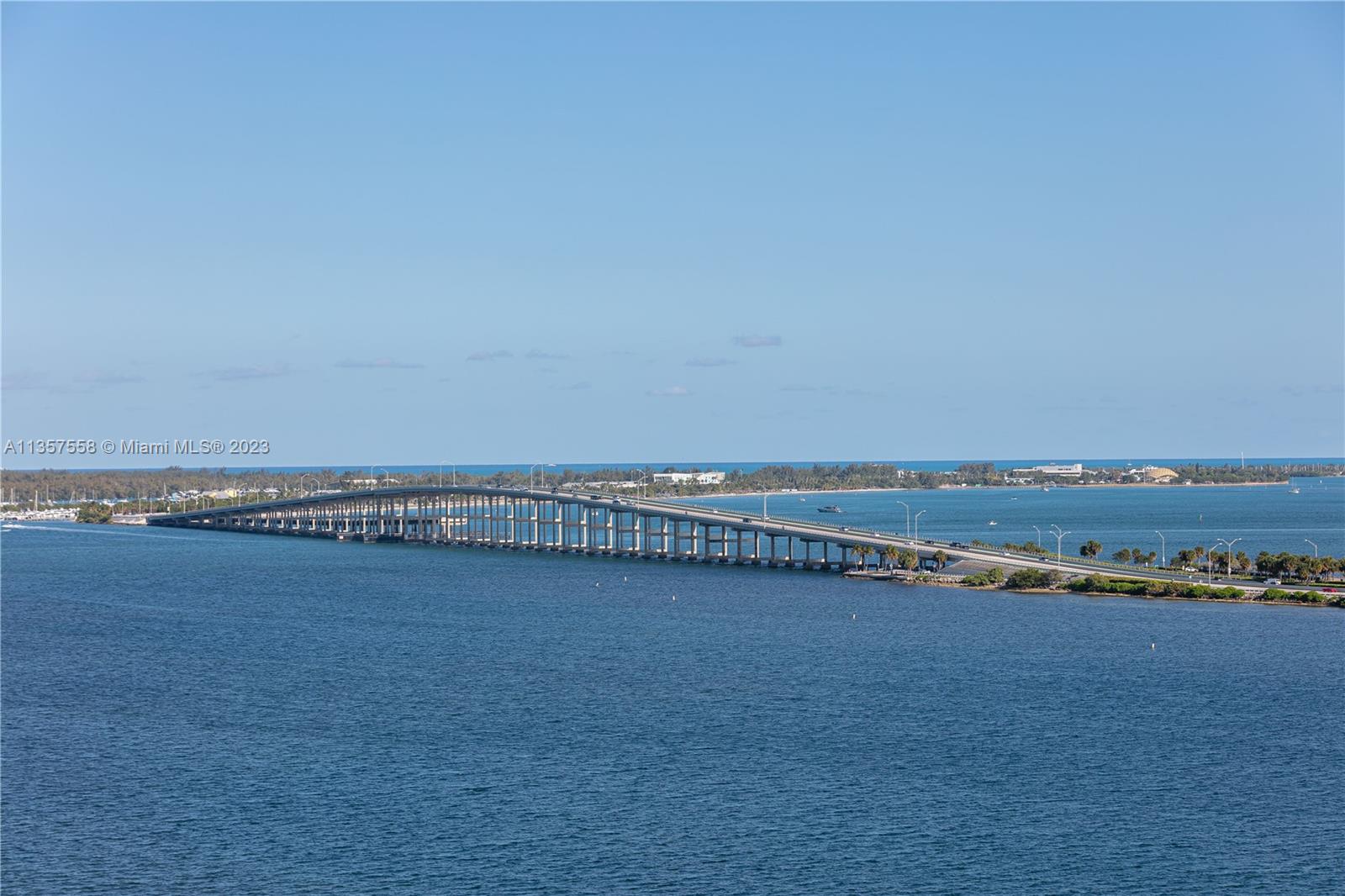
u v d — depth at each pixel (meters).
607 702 140.62
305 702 141.62
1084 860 93.12
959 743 122.75
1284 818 101.56
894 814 102.19
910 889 88.06
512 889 87.88
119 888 88.56
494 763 116.12
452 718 133.25
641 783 110.12
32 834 98.56
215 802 105.62
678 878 89.88
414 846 95.75
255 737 125.75
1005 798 106.38
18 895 87.38
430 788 109.00
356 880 89.56
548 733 126.75
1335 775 112.50
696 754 119.00
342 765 115.88
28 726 130.88
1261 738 124.50
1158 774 112.81
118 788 109.62
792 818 101.44
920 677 154.00
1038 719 132.12
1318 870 91.25
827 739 124.31
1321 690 145.25
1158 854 94.25
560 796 106.62
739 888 88.25
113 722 132.50
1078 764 115.81
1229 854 94.25
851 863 92.38
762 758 117.62
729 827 99.44
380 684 151.38
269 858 93.44
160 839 97.31
